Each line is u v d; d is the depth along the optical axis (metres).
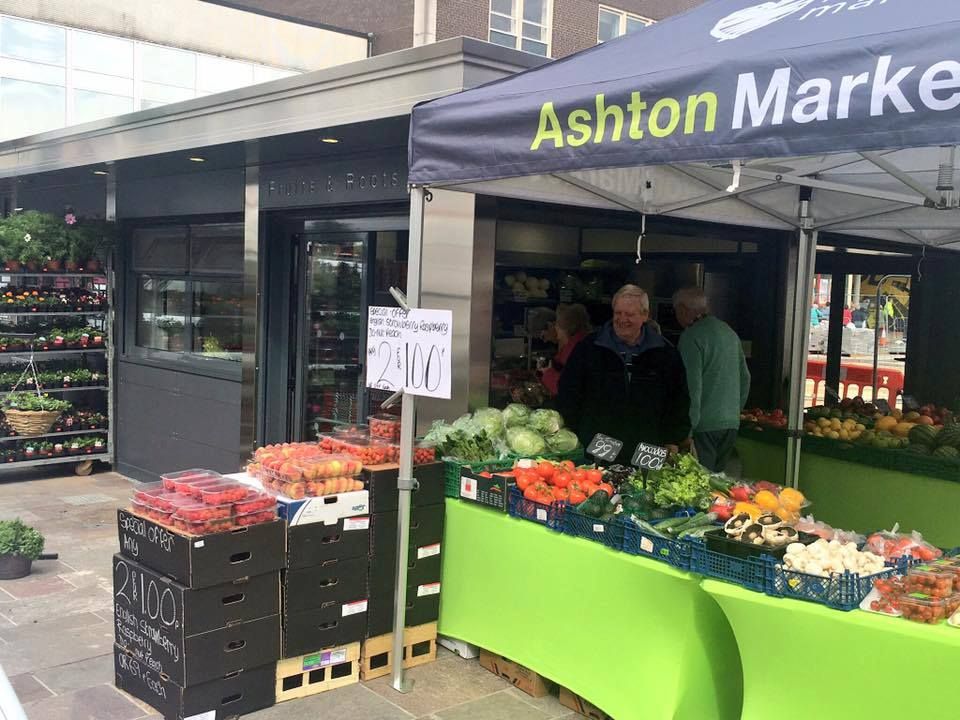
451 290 5.43
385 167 6.17
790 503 4.11
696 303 6.23
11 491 8.44
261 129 6.06
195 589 3.87
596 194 5.17
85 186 10.00
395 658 4.50
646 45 3.78
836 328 9.54
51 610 5.40
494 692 4.47
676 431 5.54
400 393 4.51
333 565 4.37
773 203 5.94
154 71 27.92
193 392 8.14
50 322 9.01
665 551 3.76
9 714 1.72
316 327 7.27
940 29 2.46
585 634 4.10
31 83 25.91
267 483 4.45
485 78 4.93
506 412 5.39
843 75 2.61
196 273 8.19
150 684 4.09
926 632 3.00
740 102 2.83
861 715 3.16
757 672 3.41
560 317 6.24
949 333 9.45
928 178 5.03
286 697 4.29
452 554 4.82
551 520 4.27
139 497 4.17
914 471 6.04
